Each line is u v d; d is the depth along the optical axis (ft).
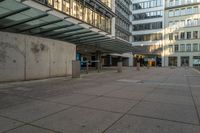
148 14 225.35
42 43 45.06
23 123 14.65
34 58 42.78
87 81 42.16
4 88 30.17
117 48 108.27
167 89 31.86
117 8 163.22
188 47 204.33
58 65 50.72
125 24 192.75
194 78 53.42
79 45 88.17
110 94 26.55
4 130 13.25
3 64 35.91
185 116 16.75
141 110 18.53
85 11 80.48
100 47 101.30
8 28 41.06
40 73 44.50
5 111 17.69
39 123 14.69
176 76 60.70
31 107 19.16
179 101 22.63
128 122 15.14
